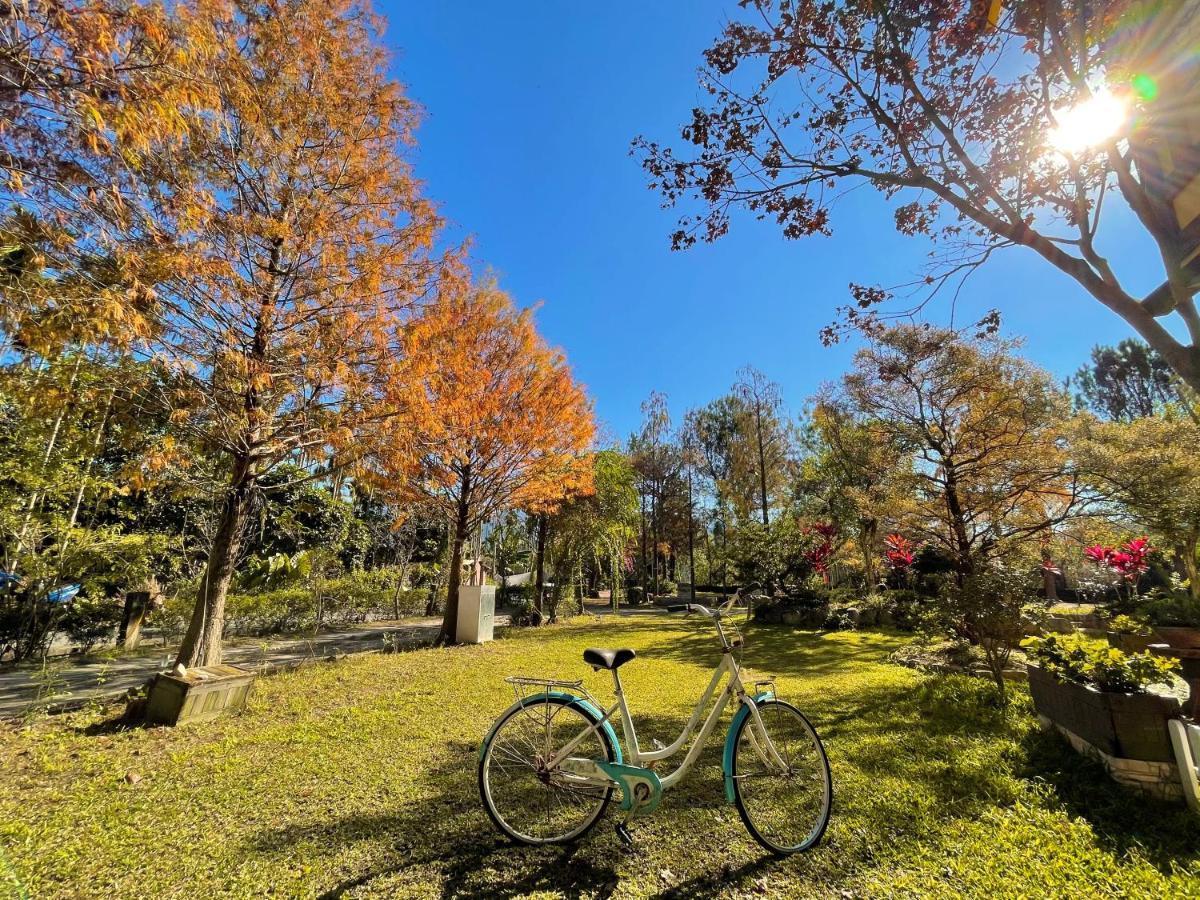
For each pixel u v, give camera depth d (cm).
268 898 195
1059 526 762
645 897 201
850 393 882
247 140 482
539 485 936
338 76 533
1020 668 566
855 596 1328
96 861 215
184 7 377
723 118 438
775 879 211
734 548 1383
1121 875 208
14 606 641
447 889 203
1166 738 279
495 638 947
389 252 553
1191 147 287
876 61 384
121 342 353
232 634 952
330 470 583
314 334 502
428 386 699
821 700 482
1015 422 757
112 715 417
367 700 479
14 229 296
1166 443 723
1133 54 301
